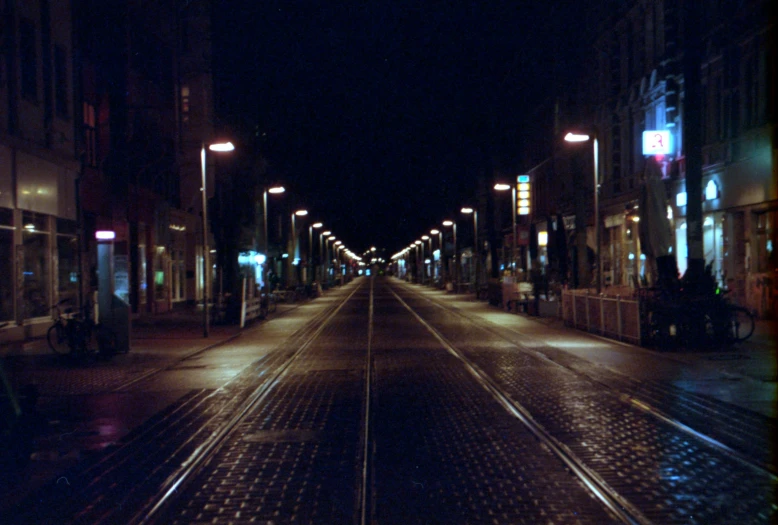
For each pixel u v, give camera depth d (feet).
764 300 80.43
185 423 35.68
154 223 125.70
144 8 109.29
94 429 34.71
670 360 54.95
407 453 28.63
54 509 22.75
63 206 86.89
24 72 78.43
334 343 75.61
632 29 121.90
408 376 50.16
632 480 24.21
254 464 27.45
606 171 135.33
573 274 120.88
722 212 91.30
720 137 90.27
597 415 35.24
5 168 73.00
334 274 465.47
